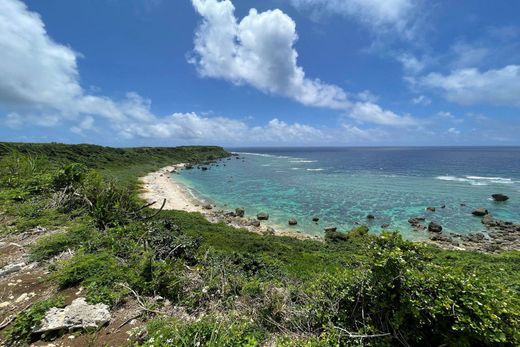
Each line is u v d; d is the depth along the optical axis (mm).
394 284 3799
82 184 10953
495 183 40344
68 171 11484
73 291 4848
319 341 3865
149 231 8562
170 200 29516
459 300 3338
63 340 3715
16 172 13078
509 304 3324
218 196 34312
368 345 3672
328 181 44969
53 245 6398
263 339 4105
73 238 6953
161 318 4363
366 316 4184
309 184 42250
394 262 3758
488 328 3082
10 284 4945
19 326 3736
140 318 4410
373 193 34781
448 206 28062
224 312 4738
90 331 3922
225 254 9844
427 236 20328
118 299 4695
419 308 3395
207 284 5516
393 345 3668
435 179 45438
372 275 4184
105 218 8883
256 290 5543
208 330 3883
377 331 3805
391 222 23672
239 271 7992
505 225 21828
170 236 8922
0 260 5801
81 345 3654
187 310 4809
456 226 22250
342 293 4520
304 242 17672
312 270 10594
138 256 6367
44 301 4336
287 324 4500
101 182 11422
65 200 10000
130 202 10945
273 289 5371
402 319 3529
